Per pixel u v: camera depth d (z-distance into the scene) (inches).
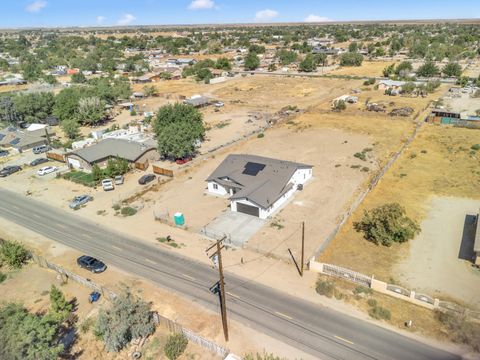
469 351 1063.0
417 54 7559.1
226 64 7003.0
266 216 1852.9
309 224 1781.5
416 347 1083.9
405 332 1139.3
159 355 1095.0
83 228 1873.8
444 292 1314.0
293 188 2108.8
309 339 1130.7
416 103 4087.1
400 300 1274.6
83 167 2687.0
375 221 1625.2
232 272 1465.3
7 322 996.6
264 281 1403.8
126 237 1765.5
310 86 5423.2
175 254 1605.6
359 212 1878.7
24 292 1412.4
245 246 1624.0
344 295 1304.1
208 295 1343.5
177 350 1082.7
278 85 5610.2
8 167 2721.5
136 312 1145.4
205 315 1249.4
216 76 6427.2
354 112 3826.3
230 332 1169.4
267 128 3467.0
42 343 971.3
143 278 1456.7
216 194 2161.7
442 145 2810.0
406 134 3088.1
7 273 1545.3
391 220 1594.5
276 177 2037.4
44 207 2129.7
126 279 1454.2
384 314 1199.6
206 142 3159.5
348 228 1736.0
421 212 1865.2
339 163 2544.3
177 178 2427.4
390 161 2480.3
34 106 4055.1
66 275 1488.7
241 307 1275.8
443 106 3895.2
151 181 2399.1
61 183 2477.9
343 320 1196.5
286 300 1298.0
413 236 1641.2
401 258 1513.3
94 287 1390.3
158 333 1172.5
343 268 1391.5
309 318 1211.9
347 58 7027.6
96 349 1126.4
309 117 3764.8
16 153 3154.5
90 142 3169.3
